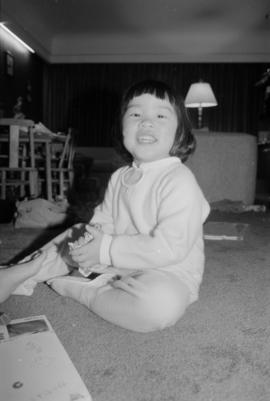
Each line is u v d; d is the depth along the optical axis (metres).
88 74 6.86
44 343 0.75
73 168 4.04
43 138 3.34
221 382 0.66
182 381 0.66
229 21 5.97
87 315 0.93
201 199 0.93
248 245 1.76
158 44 6.69
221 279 1.24
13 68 5.60
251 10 5.57
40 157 3.55
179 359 0.73
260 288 1.15
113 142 1.15
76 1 5.31
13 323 0.83
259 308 0.99
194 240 0.91
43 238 1.91
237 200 2.99
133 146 0.98
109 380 0.66
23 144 3.44
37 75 6.63
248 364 0.72
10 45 5.52
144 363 0.72
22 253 1.58
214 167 2.95
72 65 6.87
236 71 6.66
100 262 0.89
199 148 2.92
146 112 0.96
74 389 0.60
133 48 6.74
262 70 6.60
